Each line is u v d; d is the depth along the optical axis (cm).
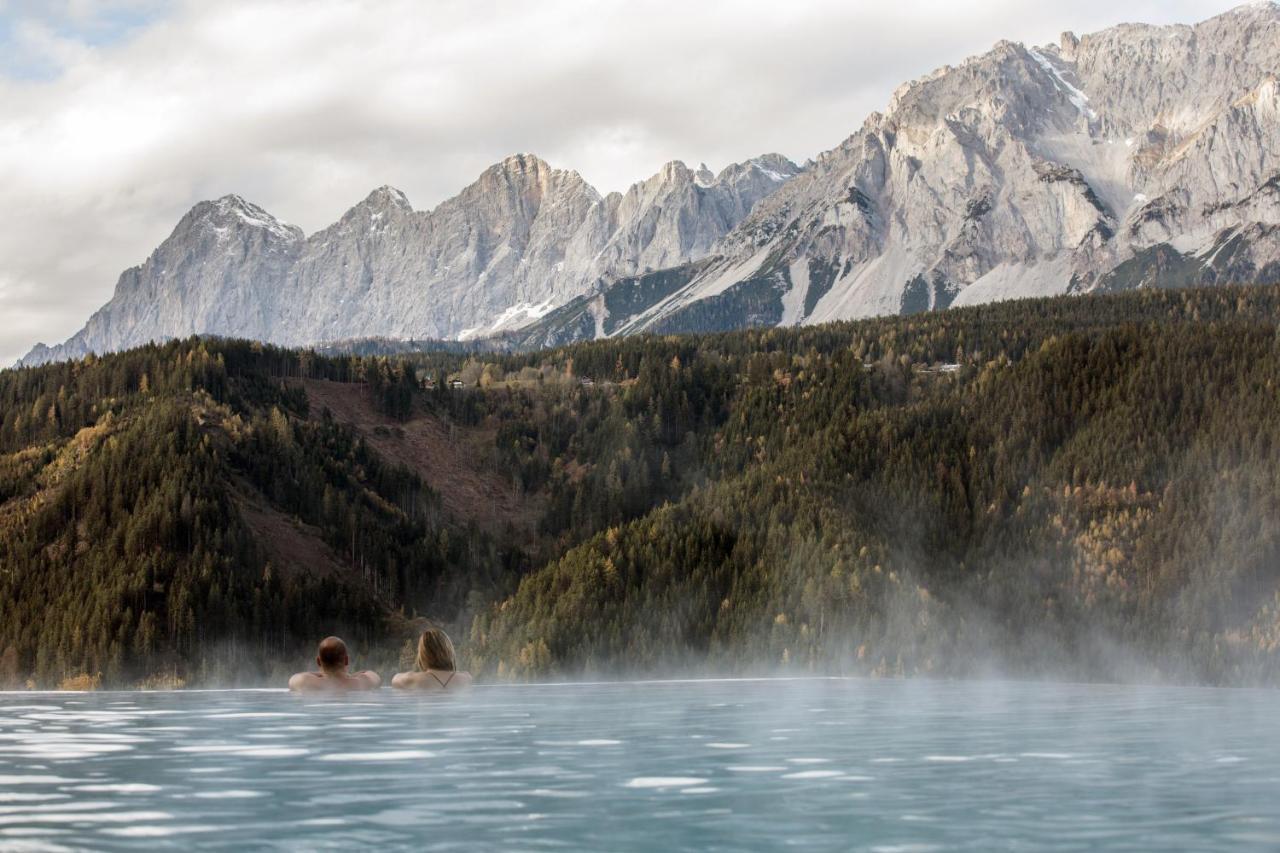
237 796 2323
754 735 3622
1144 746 3328
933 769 2745
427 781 2525
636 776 2605
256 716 4244
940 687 8875
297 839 1905
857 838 1917
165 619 16688
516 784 2478
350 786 2450
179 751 3106
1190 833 1953
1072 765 2831
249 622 17200
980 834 1948
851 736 3609
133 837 1920
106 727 3944
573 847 1847
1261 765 2847
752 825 2025
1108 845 1859
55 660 15588
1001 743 3412
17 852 1808
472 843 1873
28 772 2698
